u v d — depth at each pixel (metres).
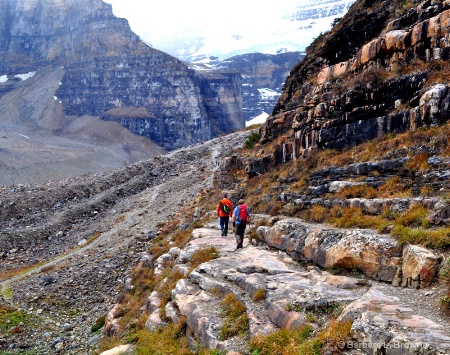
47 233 70.19
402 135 19.89
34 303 35.22
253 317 13.08
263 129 39.62
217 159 97.88
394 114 21.03
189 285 17.36
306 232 17.12
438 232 12.42
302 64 42.72
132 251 44.00
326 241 15.47
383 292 11.91
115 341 19.67
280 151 31.20
